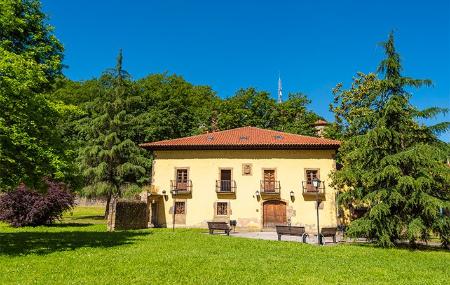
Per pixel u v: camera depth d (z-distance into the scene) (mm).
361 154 19422
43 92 17828
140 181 37594
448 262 13789
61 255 12703
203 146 32875
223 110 47750
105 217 35875
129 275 10039
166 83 52031
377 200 18500
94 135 38000
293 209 31641
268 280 9953
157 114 44438
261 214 31875
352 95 33562
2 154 13281
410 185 17406
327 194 31516
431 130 19391
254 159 32812
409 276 11008
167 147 33312
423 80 19312
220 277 10125
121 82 38969
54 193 26547
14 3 16688
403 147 19219
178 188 32875
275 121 48375
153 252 13844
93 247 14891
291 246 17234
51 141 15586
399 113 19375
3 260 11547
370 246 18719
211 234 23422
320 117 50312
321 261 13203
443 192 18328
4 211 25547
